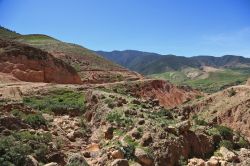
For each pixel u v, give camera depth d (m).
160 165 22.64
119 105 32.03
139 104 33.97
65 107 36.78
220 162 23.84
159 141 23.92
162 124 26.09
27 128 26.00
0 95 39.56
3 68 59.81
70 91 45.62
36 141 23.02
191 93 104.44
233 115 63.38
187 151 24.80
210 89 189.50
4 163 18.05
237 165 24.00
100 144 26.27
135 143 24.28
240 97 66.00
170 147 23.69
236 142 28.17
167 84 94.75
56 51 108.19
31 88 45.72
